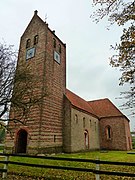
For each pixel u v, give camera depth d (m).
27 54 25.31
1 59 11.67
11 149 21.16
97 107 39.53
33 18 27.23
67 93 30.22
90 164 13.16
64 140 24.00
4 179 7.58
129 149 34.78
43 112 20.62
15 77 11.80
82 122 28.42
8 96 11.56
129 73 8.01
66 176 8.93
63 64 27.78
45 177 8.54
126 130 34.84
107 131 35.00
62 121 24.70
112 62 8.22
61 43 28.41
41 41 24.36
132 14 6.82
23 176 8.77
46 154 19.80
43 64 22.52
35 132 19.77
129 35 7.21
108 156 20.38
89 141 29.91
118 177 9.00
